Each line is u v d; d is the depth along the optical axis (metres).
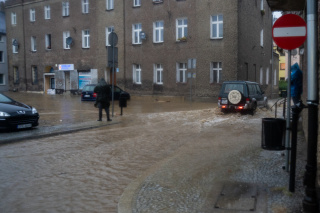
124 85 32.22
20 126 11.29
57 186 5.64
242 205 4.39
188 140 9.61
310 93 4.09
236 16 25.73
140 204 4.60
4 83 49.38
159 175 5.89
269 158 6.73
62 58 37.56
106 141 9.55
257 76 31.55
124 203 4.64
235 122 12.80
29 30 40.59
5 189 5.48
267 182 5.27
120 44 32.22
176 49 28.83
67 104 24.27
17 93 39.88
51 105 23.34
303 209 4.08
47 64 39.12
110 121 14.00
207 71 27.27
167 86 29.59
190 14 27.86
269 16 35.00
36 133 10.82
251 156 6.96
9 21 42.59
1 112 10.98
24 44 41.28
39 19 39.41
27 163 7.15
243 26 27.11
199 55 27.56
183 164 6.56
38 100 28.33
